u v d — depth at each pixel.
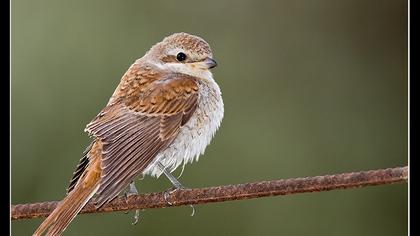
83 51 12.27
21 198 11.77
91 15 12.42
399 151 13.12
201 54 9.19
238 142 12.70
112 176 7.77
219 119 9.15
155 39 12.80
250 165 12.57
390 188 12.45
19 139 11.92
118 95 8.73
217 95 9.12
